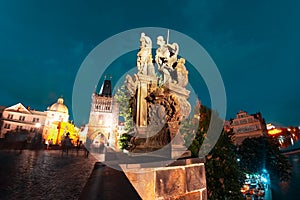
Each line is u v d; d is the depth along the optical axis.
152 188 2.65
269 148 26.53
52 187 3.98
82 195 3.11
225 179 7.05
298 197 24.67
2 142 19.52
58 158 11.82
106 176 3.82
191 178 3.46
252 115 43.75
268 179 25.36
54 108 58.91
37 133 50.25
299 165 38.47
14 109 51.81
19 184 4.32
